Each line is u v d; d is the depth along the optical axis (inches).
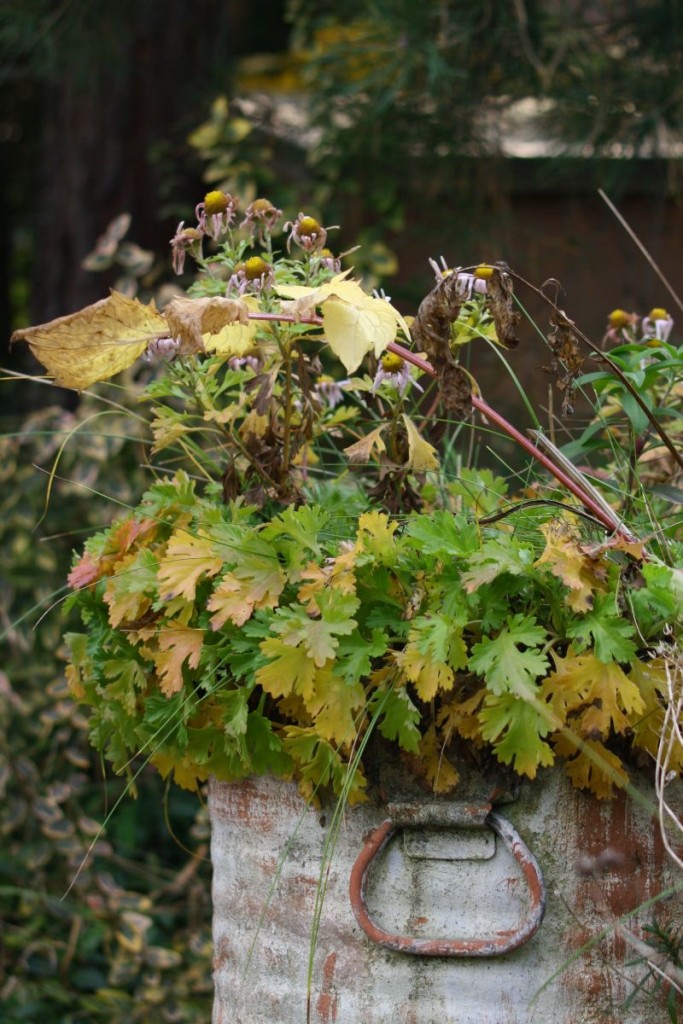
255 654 88.0
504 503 92.8
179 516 92.4
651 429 95.5
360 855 87.9
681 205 182.2
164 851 151.9
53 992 130.6
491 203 195.2
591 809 87.7
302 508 88.4
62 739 141.9
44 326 89.2
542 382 183.2
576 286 202.5
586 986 88.0
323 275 93.3
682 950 89.3
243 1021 90.9
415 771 87.9
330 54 177.3
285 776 88.8
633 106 170.9
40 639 146.0
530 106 187.2
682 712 87.0
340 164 187.9
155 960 131.9
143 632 90.4
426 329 89.5
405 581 87.9
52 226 191.8
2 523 147.6
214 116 181.9
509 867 87.7
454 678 87.4
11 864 140.4
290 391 92.3
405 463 94.5
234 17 212.1
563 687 86.0
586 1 179.9
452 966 87.8
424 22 167.0
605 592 86.5
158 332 90.1
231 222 95.3
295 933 89.5
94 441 147.3
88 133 187.2
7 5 172.1
